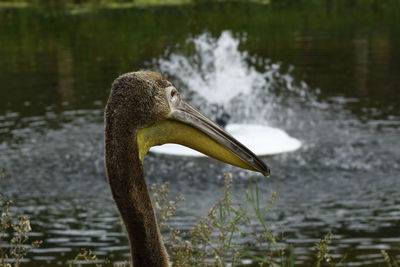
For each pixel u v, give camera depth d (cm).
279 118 1489
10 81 1934
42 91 1792
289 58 2164
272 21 3027
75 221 964
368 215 961
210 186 1085
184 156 1218
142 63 2133
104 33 2834
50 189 1087
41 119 1509
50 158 1228
